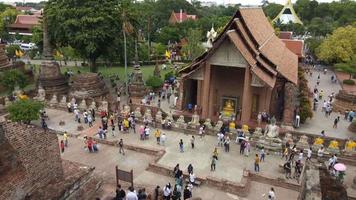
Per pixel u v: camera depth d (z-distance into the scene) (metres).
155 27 99.00
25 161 15.12
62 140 29.67
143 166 26.91
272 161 28.11
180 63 74.75
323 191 13.91
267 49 41.28
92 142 28.94
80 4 49.31
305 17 128.25
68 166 19.42
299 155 26.94
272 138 29.92
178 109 40.31
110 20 49.12
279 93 38.16
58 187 16.56
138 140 31.61
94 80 45.53
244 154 29.00
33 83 55.25
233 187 23.52
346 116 40.31
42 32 52.25
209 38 70.94
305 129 36.53
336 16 122.44
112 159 27.95
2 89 47.28
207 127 33.31
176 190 21.75
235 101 38.78
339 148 29.86
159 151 28.72
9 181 13.92
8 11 107.69
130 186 21.58
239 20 36.28
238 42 33.91
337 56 67.62
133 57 54.06
